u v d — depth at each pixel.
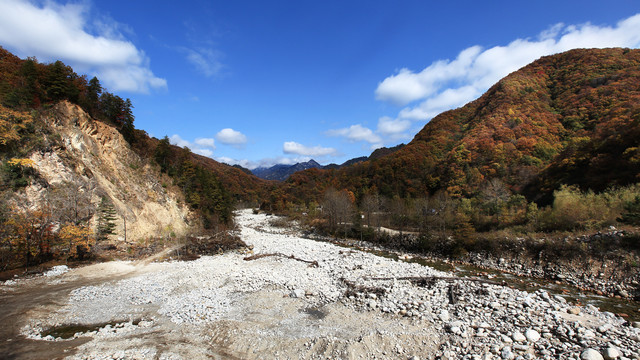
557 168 47.56
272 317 16.66
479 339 12.04
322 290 20.45
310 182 130.62
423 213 54.19
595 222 28.91
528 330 11.95
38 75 41.34
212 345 13.89
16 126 33.78
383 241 47.50
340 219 59.88
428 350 11.81
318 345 12.80
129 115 57.84
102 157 44.34
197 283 23.55
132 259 33.59
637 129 37.47
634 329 12.01
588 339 11.09
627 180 33.88
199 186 67.12
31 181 32.88
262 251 38.56
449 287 18.95
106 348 13.74
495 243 32.78
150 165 57.06
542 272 26.77
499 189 52.44
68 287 23.42
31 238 28.44
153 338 14.73
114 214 38.56
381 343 12.46
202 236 51.94
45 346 13.97
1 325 16.42
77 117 41.81
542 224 34.34
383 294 18.41
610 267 22.89
